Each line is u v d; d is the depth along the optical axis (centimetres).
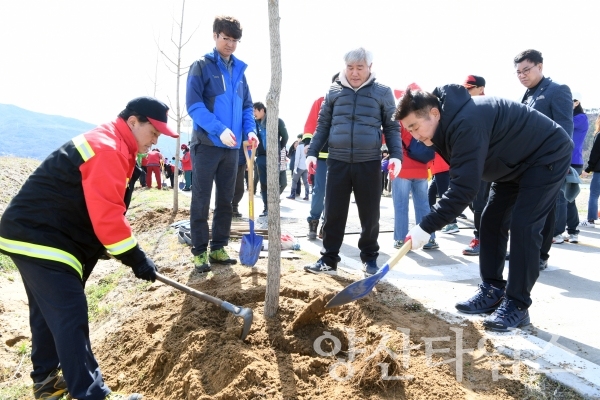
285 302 365
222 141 442
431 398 256
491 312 371
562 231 633
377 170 452
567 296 412
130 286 507
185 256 568
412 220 884
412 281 454
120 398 298
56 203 265
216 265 509
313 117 650
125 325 397
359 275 471
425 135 327
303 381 277
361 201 458
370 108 443
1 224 266
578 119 639
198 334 327
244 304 383
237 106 491
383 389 261
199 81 470
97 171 258
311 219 658
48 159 268
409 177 584
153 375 321
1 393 341
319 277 443
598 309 380
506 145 332
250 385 272
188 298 404
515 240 338
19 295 540
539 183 334
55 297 261
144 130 280
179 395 288
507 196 370
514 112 331
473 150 312
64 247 268
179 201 1092
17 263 265
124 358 357
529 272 338
